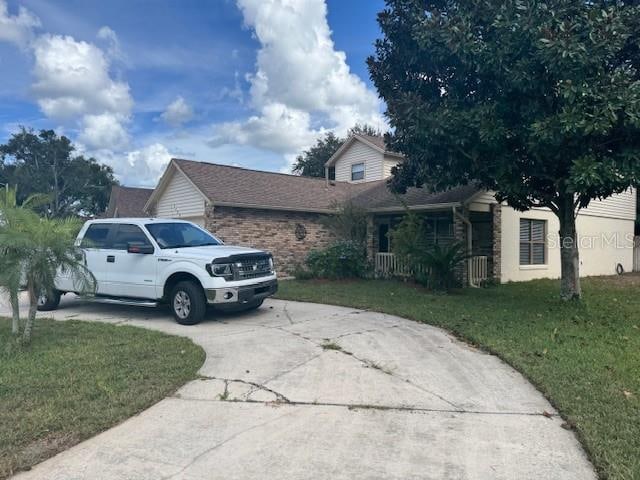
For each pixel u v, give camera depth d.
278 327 7.52
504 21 7.45
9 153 45.47
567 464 3.12
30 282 6.12
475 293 11.96
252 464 3.10
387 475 2.97
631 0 7.96
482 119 7.83
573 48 6.68
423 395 4.44
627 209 20.30
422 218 13.64
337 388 4.61
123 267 8.62
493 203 14.30
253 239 15.65
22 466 3.04
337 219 15.90
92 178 47.19
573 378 4.79
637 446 3.28
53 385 4.56
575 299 10.16
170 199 17.45
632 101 6.71
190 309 7.80
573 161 7.46
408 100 8.80
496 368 5.32
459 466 3.09
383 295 11.12
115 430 3.63
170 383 4.66
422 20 8.37
